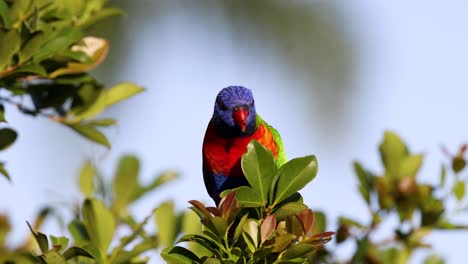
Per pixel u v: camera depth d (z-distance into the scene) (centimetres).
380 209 996
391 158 1026
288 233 670
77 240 883
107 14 871
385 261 1005
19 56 757
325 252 995
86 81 830
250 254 688
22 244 942
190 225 932
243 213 791
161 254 693
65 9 846
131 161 996
